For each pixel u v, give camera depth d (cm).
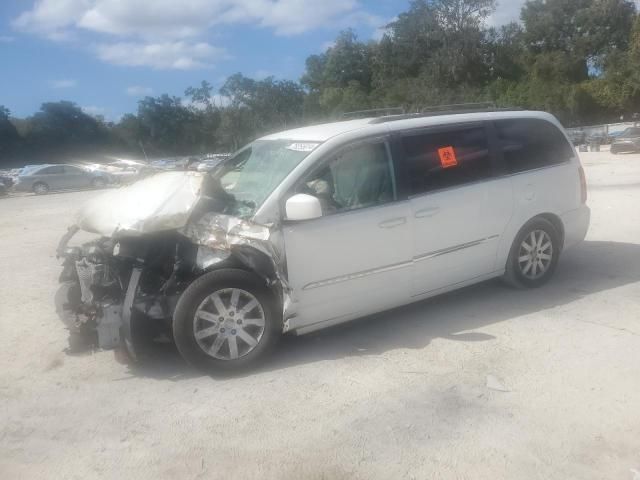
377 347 514
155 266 482
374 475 337
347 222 498
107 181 3262
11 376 494
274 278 480
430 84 7094
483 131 587
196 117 10669
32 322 629
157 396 446
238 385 457
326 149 505
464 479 330
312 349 518
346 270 503
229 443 378
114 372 493
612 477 327
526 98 6650
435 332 539
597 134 4681
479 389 430
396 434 377
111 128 10625
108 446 382
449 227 552
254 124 9669
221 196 515
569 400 408
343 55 9556
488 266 593
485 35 7412
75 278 519
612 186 1533
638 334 512
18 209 1988
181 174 529
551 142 636
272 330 483
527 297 618
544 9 8312
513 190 593
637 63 5812
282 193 482
